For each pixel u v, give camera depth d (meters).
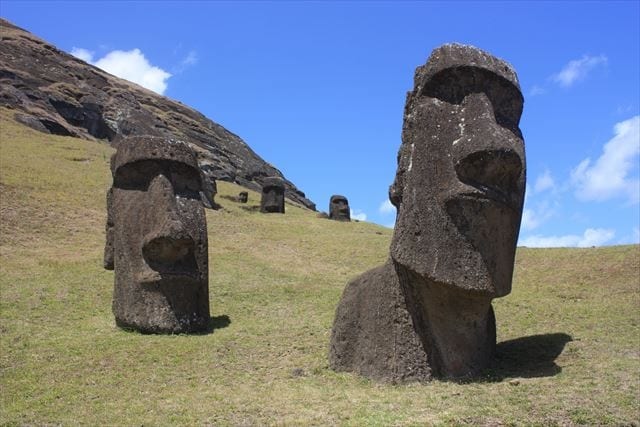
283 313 15.95
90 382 10.30
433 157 9.45
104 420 8.41
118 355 11.83
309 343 12.52
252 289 18.81
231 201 45.19
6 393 9.81
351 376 9.98
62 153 42.97
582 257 19.81
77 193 31.27
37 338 13.03
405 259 9.39
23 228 24.31
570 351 10.45
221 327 14.57
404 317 9.58
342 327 10.52
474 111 9.34
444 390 8.76
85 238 24.66
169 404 8.99
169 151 14.37
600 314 13.21
